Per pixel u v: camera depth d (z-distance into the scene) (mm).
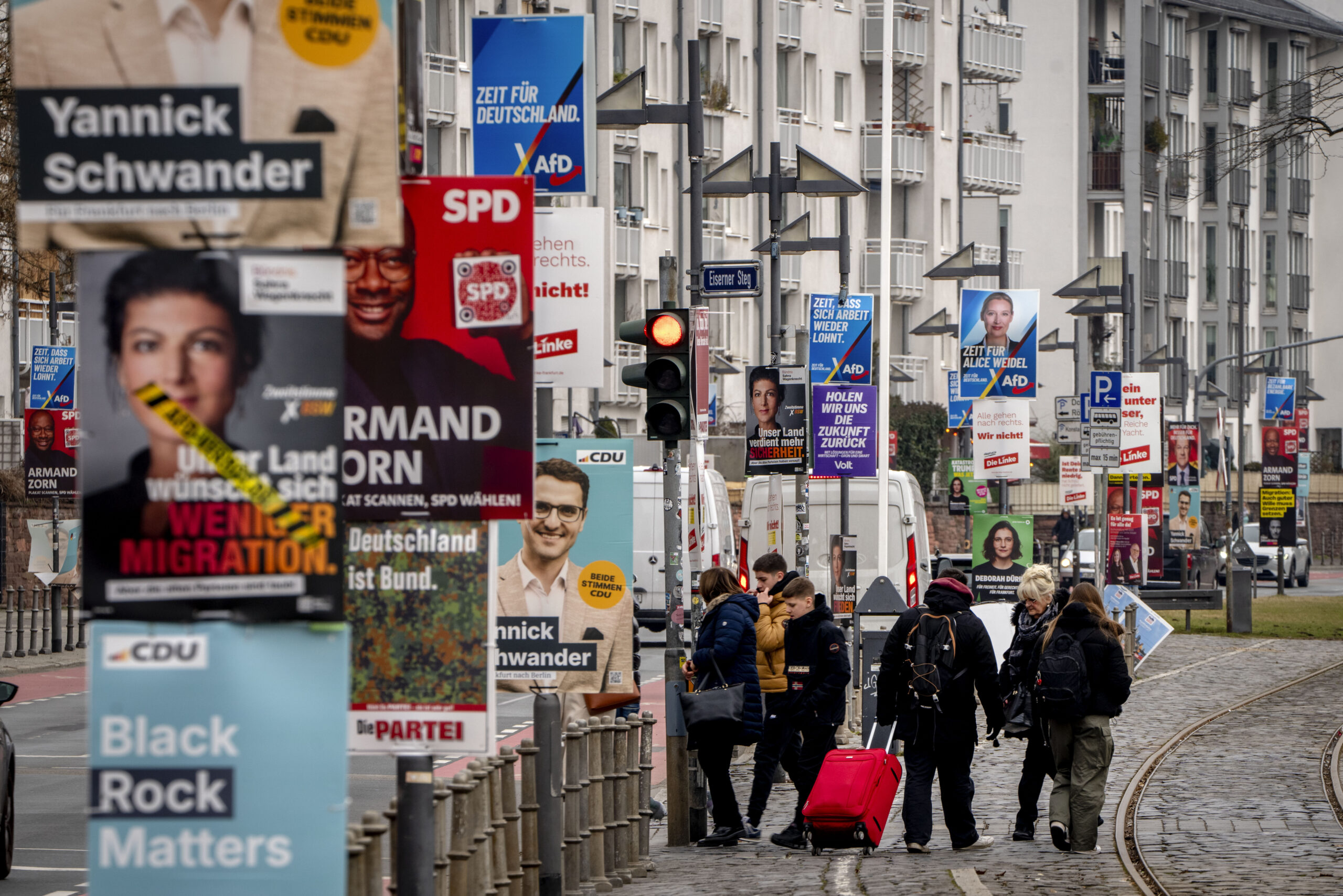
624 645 44406
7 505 149250
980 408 114125
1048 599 49812
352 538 28609
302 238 19938
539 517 44656
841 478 80125
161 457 19828
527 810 38375
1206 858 45781
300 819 19797
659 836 54125
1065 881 42594
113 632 19781
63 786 62906
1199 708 85812
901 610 67562
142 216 19844
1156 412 128875
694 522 71250
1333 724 77812
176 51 19828
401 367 27859
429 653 28641
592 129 45344
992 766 67562
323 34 19938
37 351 115000
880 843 50719
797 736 52250
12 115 98062
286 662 19828
